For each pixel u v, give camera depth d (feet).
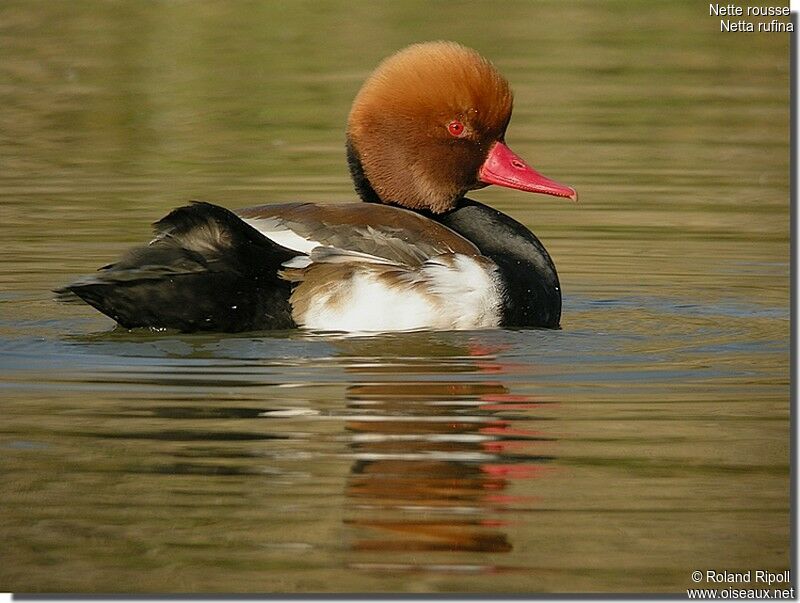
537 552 24.56
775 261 46.55
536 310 37.93
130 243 46.55
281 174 57.00
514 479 27.32
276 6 90.22
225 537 24.95
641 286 43.34
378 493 26.58
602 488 26.99
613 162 59.77
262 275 34.73
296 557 24.32
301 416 30.12
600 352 35.60
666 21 86.84
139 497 26.27
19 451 28.25
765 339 37.11
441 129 39.55
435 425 29.81
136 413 30.32
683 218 52.11
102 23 86.28
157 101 69.97
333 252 35.45
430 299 36.09
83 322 37.52
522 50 78.54
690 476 27.63
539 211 53.88
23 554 24.44
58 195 53.72
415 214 37.60
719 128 65.26
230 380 32.37
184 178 56.49
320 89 71.26
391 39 80.38
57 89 72.08
